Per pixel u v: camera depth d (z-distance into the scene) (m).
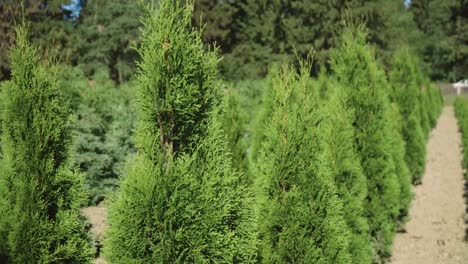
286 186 4.96
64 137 4.21
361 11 41.06
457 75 61.59
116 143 12.04
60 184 4.09
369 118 7.84
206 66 3.91
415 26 65.19
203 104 3.90
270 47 45.00
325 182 5.05
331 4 41.38
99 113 13.34
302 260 4.81
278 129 5.02
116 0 43.94
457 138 23.03
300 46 41.06
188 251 3.60
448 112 35.31
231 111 8.49
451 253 8.73
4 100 4.03
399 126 13.09
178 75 3.68
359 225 6.42
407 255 8.70
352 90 7.91
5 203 3.95
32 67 4.08
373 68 8.12
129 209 3.53
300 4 42.41
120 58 43.91
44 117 4.03
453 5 57.03
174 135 3.76
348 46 8.15
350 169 6.50
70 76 15.22
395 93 13.91
